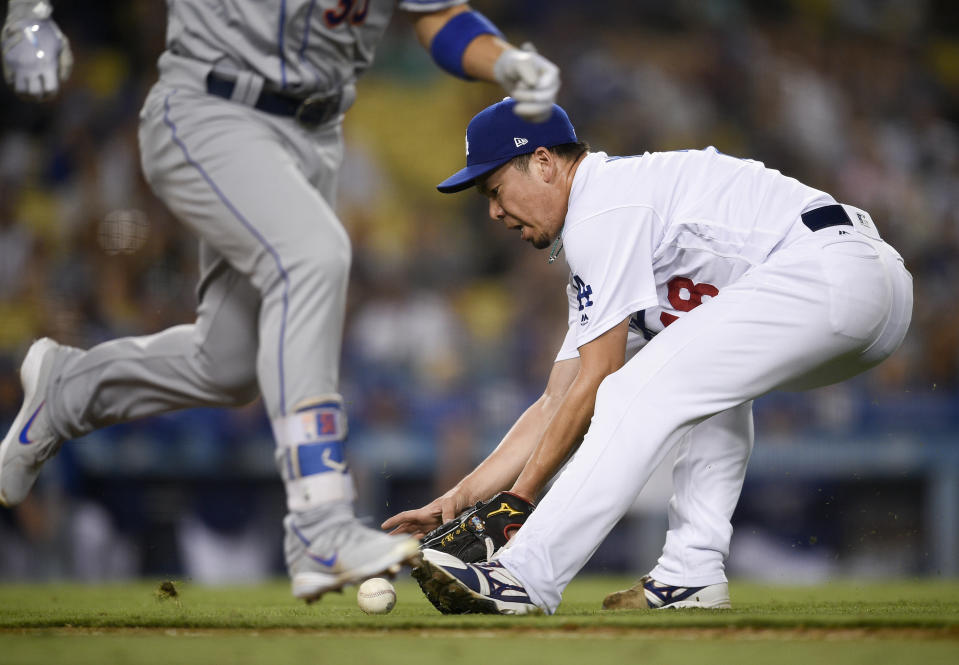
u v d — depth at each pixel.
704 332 10.22
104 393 11.63
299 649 7.45
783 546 31.23
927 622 8.48
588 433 10.16
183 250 38.09
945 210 49.41
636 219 10.52
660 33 51.31
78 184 39.22
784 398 31.50
